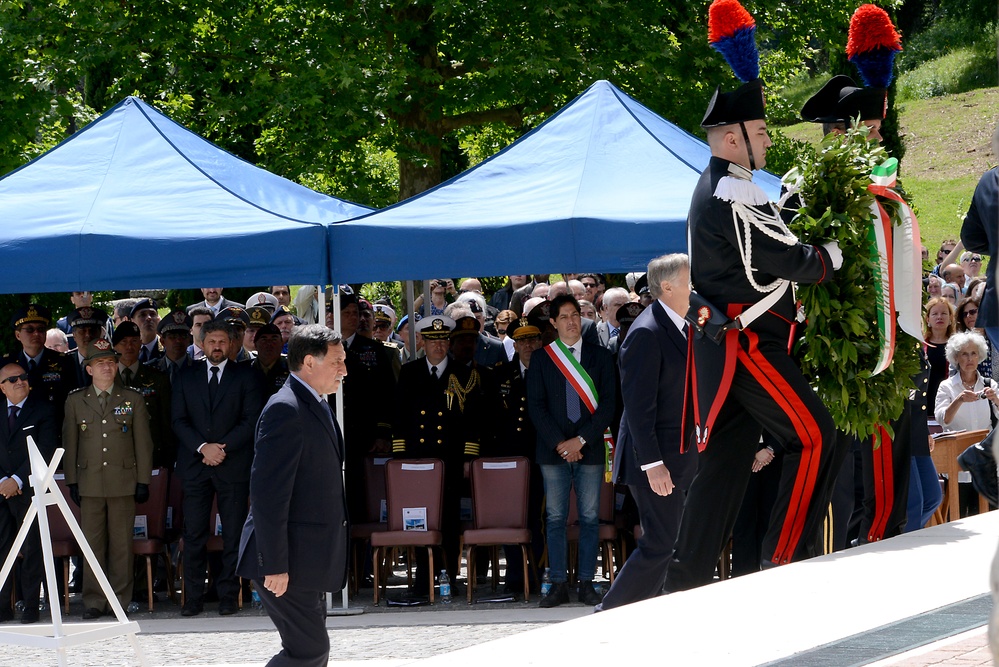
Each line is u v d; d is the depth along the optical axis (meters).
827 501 12.69
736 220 12.14
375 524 25.53
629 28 41.56
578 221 22.11
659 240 21.89
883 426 13.46
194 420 24.45
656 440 17.53
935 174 80.31
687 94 43.03
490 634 20.72
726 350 12.34
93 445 24.23
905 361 13.48
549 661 7.80
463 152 65.88
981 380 25.27
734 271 12.37
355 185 45.78
